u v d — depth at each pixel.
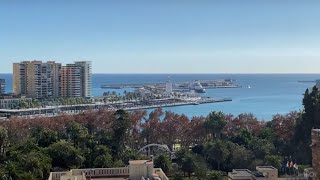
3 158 148.62
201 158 168.12
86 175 119.44
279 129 191.88
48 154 153.75
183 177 158.38
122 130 192.38
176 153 174.25
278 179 117.88
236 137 190.38
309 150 166.62
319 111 168.00
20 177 126.81
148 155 191.50
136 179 112.75
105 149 165.88
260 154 169.38
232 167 168.25
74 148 158.88
